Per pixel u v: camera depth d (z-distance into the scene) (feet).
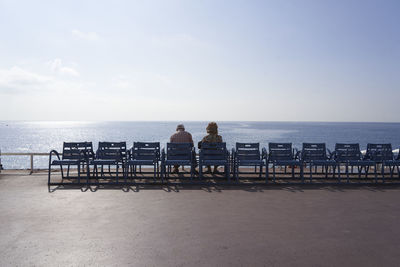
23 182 25.86
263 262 11.30
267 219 16.33
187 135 29.04
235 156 26.53
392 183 25.29
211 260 11.43
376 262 11.39
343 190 23.41
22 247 12.59
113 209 18.08
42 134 577.84
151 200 20.16
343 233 14.33
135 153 26.66
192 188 23.82
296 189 23.65
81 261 11.34
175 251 12.22
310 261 11.41
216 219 16.29
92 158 27.45
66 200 20.10
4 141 393.91
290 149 26.94
